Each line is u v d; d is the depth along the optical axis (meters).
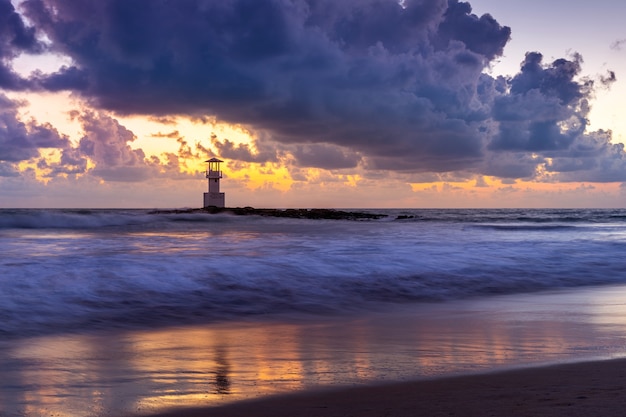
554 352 6.47
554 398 4.39
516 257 16.53
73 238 25.05
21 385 5.21
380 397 4.64
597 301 10.91
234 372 5.65
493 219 66.44
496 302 10.88
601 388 4.71
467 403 4.35
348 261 14.18
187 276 11.51
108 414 4.31
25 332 7.80
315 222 55.66
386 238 25.14
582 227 40.06
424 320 9.00
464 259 15.63
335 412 4.23
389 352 6.61
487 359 6.14
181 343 7.24
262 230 36.78
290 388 5.00
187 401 4.62
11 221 37.09
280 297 10.71
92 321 8.54
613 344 6.93
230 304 10.02
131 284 10.65
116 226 41.22
